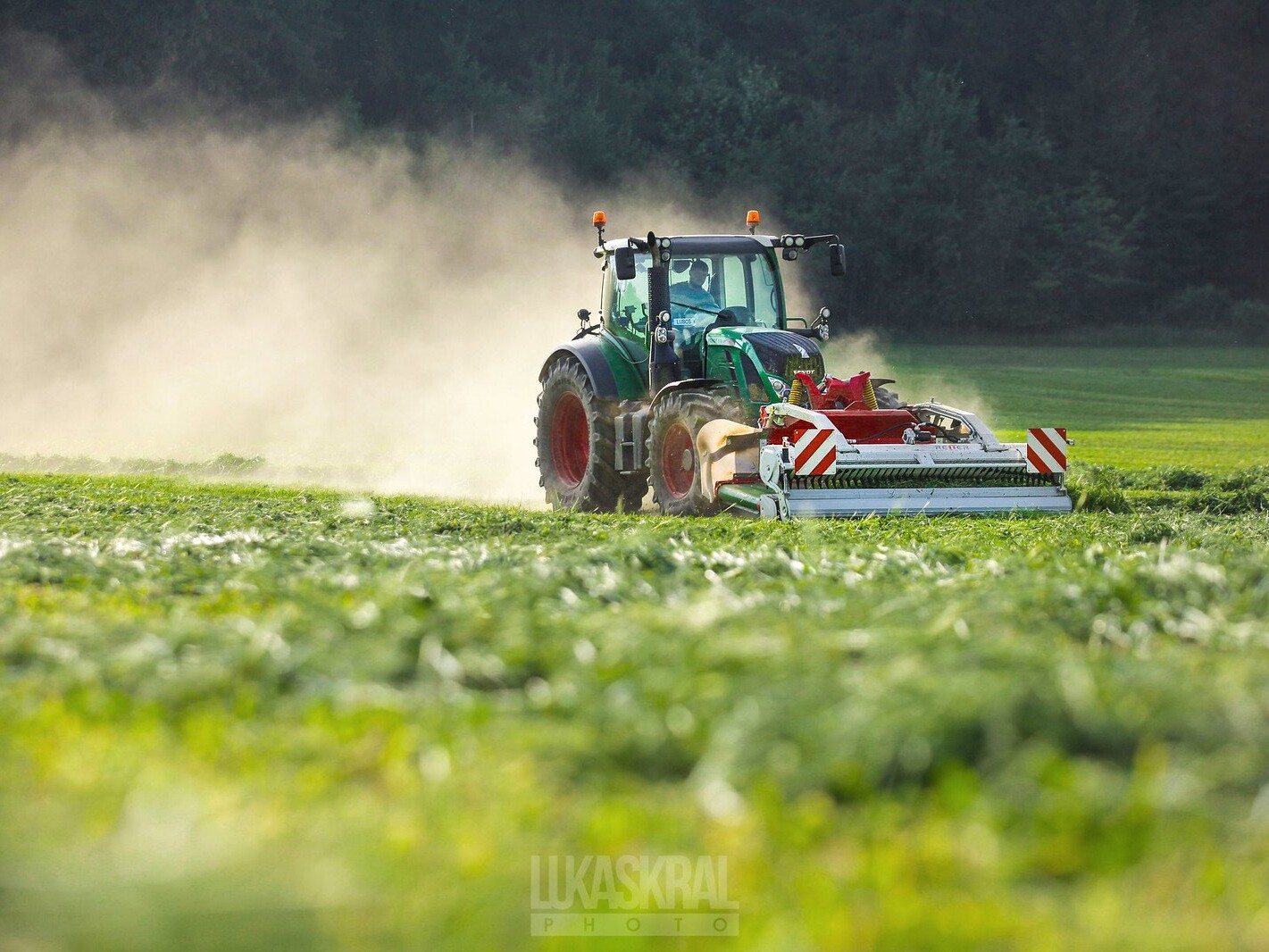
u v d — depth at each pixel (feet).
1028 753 38.40
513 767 40.27
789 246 175.94
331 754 43.21
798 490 142.92
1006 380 545.44
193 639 56.49
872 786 38.40
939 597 71.00
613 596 71.82
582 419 186.70
